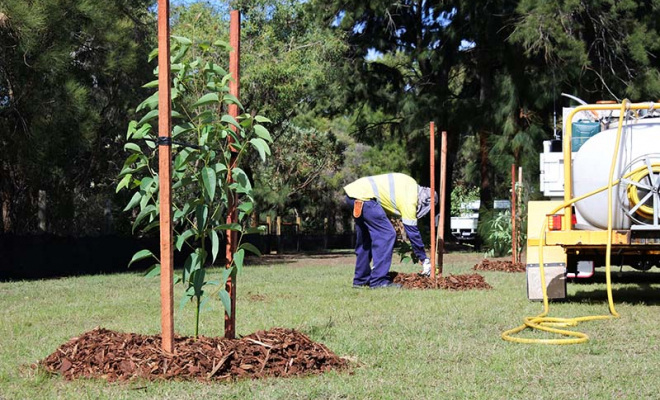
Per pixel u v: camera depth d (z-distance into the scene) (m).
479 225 22.73
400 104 28.16
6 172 18.17
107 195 21.36
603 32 23.11
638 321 8.15
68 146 16.86
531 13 22.11
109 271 18.97
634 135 8.84
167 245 5.41
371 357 6.14
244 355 5.52
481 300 10.12
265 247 27.77
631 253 9.60
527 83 24.11
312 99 28.86
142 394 4.86
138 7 20.91
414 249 12.36
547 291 9.87
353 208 12.14
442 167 12.73
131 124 5.64
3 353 6.49
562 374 5.53
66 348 5.71
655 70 23.19
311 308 9.37
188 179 5.61
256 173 29.64
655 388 5.07
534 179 23.00
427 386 5.20
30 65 15.21
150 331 7.55
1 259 16.84
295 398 4.81
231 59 6.01
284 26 26.00
